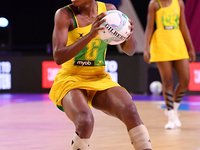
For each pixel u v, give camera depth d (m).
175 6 11.86
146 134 5.57
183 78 11.73
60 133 10.39
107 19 5.69
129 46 6.50
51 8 30.66
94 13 6.46
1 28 26.05
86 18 6.34
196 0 26.09
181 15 12.03
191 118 13.65
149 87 24.70
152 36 12.20
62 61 5.80
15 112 15.80
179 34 11.86
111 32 5.69
